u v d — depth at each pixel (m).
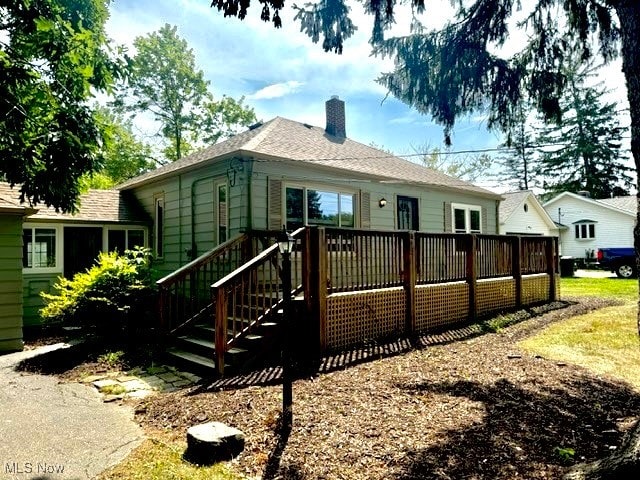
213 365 5.43
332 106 12.60
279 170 8.08
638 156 3.37
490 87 5.60
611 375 4.91
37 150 5.03
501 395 4.19
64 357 6.52
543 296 10.65
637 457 2.34
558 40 5.43
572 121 35.81
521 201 22.70
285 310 3.72
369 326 6.54
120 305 7.58
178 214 9.90
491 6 5.20
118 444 3.36
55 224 10.19
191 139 26.23
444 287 7.88
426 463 2.83
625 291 13.11
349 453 2.99
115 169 24.50
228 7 3.53
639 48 3.33
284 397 3.54
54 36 5.28
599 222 26.47
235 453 3.07
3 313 7.15
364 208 9.67
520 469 2.75
